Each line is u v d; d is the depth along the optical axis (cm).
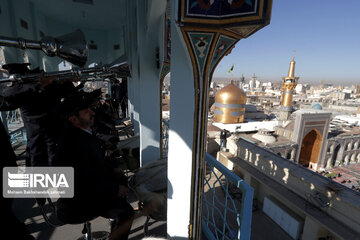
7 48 634
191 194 168
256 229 669
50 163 214
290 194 722
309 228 610
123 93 891
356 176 3244
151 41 322
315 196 644
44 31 927
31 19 808
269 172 862
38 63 850
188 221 173
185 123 155
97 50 1171
